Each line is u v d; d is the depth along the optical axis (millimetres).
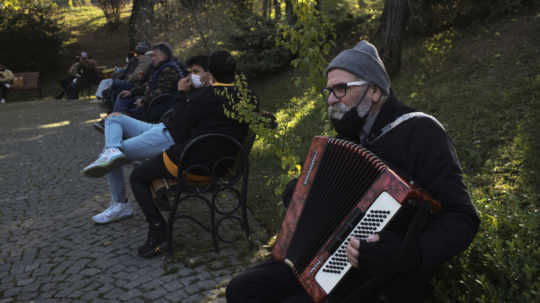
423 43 7641
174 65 5316
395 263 1552
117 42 28922
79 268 3338
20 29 23344
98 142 8047
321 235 1742
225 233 3762
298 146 3145
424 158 1720
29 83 19531
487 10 7320
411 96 5824
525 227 2381
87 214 4504
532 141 4000
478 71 5984
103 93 8430
